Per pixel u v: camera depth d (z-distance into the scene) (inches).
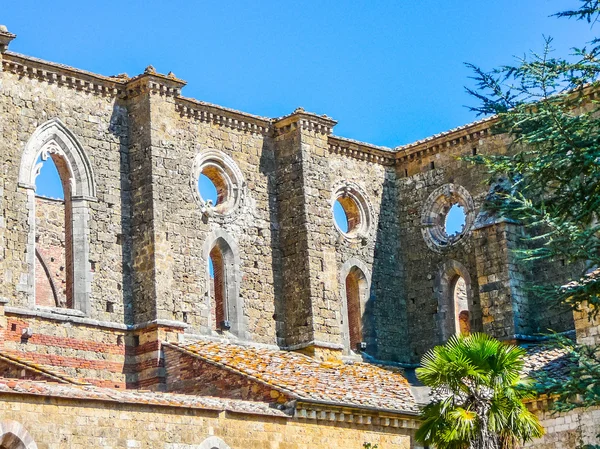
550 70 1180.5
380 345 2384.4
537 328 2265.0
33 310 1927.9
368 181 2465.6
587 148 1139.9
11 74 2001.7
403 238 2487.7
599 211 1152.2
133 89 2135.8
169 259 2066.9
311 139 2311.8
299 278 2242.9
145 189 2085.4
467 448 1546.5
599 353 1701.5
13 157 1971.0
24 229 1958.7
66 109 2060.8
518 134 1205.7
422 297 2437.3
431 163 2476.6
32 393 1450.5
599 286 1162.6
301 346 2204.7
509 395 1567.4
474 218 2391.7
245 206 2249.0
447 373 1585.9
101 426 1513.3
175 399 1626.5
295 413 1763.0
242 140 2281.0
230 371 1888.5
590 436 1881.2
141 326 2026.3
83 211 2042.3
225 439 1658.5
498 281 2266.2
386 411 1865.2
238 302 2191.2
